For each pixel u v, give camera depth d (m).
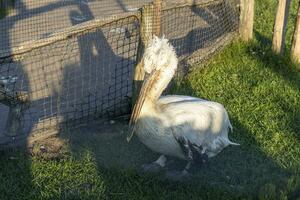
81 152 4.08
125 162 4.01
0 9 6.95
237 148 4.19
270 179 3.88
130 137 3.78
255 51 5.72
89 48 5.70
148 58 3.76
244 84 5.07
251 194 3.77
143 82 3.77
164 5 5.06
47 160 4.00
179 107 3.80
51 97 4.79
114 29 5.96
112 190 3.76
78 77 5.15
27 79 5.08
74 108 4.60
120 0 7.77
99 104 4.66
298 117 4.58
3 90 4.20
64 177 3.87
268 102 4.78
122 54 5.48
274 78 5.20
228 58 5.55
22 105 4.22
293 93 4.94
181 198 3.72
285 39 5.82
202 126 3.80
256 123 4.50
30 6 7.32
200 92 4.89
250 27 5.88
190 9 6.44
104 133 4.30
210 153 3.90
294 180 3.77
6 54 4.18
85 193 3.74
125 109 4.50
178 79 4.88
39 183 3.81
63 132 4.29
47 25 6.70
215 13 6.14
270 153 4.15
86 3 7.57
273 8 7.14
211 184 3.84
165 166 3.99
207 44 5.63
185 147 3.73
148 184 3.81
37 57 5.45
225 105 4.72
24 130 4.27
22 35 6.37
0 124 4.38
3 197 3.70
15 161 3.98
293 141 4.28
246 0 5.79
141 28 4.25
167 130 3.71
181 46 5.69
